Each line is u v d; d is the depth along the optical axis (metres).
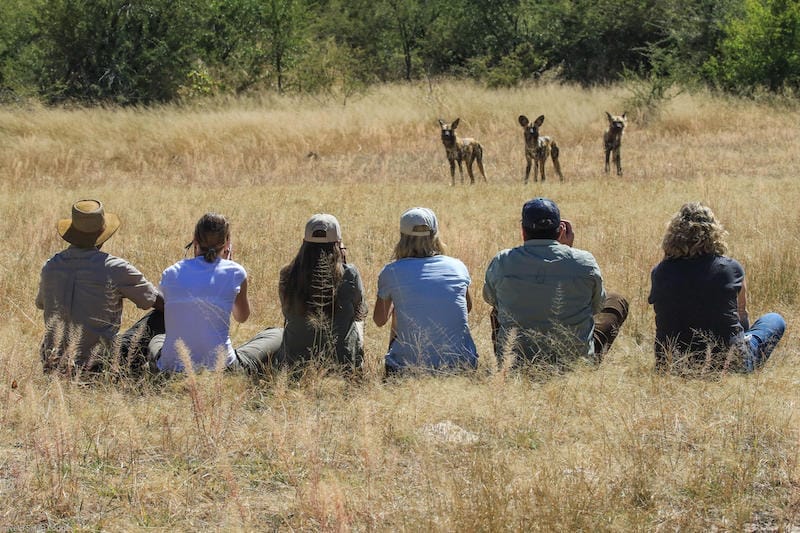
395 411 8.24
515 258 9.72
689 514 6.34
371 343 11.43
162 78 53.09
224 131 36.44
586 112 41.34
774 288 13.59
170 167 33.28
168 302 9.66
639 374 9.44
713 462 7.06
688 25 61.19
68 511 6.62
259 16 57.19
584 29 66.12
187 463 7.46
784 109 43.56
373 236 18.38
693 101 43.62
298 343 9.64
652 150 34.91
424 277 9.84
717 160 31.44
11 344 10.52
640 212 20.34
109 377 9.41
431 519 6.12
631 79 52.56
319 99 46.84
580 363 9.34
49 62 52.28
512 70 59.53
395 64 72.88
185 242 17.97
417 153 35.44
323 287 9.43
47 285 9.88
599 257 15.72
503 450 7.46
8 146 33.91
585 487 6.57
